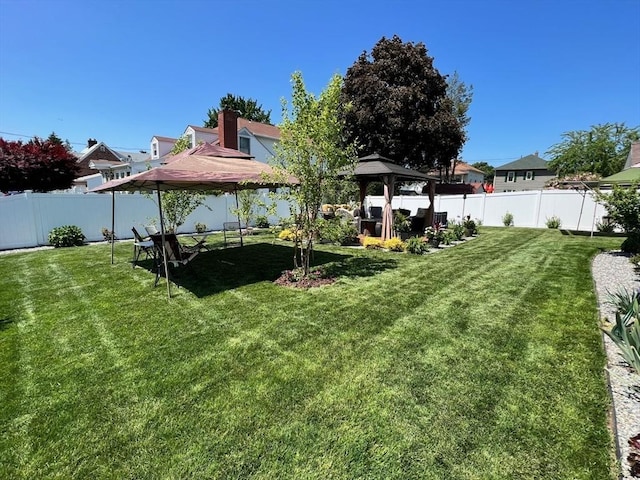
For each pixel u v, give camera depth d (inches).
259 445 86.8
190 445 87.4
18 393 111.8
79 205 472.4
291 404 103.7
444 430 91.4
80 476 78.6
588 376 117.4
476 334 154.2
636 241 346.6
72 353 139.9
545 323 166.2
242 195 543.2
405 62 732.7
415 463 80.5
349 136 752.3
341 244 435.5
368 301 202.5
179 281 255.0
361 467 79.6
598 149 1153.4
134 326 167.8
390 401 104.5
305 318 175.8
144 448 86.7
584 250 371.9
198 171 230.2
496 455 82.4
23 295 221.0
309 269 280.5
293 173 241.8
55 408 103.7
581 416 96.0
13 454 85.5
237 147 770.8
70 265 313.0
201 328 164.2
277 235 515.5
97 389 113.6
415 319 173.0
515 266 296.5
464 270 283.0
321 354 135.9
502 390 109.7
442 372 121.4
